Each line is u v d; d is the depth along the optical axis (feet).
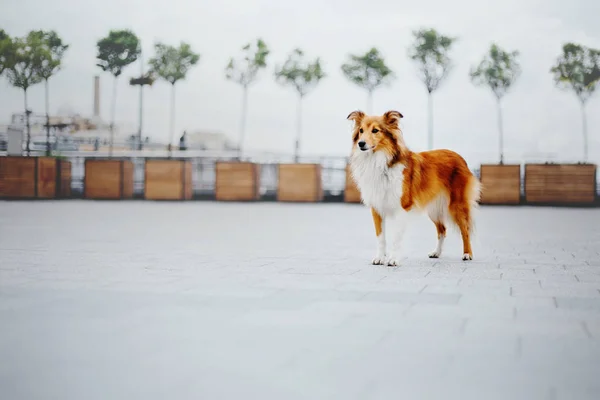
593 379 8.72
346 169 62.75
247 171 64.08
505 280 17.39
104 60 70.13
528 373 8.98
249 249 24.97
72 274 18.10
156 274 18.20
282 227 35.68
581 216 44.91
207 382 8.55
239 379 8.68
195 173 70.28
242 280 17.19
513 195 58.44
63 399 7.97
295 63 68.13
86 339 10.76
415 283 16.80
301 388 8.32
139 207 54.03
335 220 41.29
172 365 9.31
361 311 13.06
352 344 10.46
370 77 66.28
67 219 40.11
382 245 21.31
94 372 8.99
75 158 69.41
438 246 23.25
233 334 11.09
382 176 21.03
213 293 15.12
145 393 8.14
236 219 41.70
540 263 21.20
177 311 13.01
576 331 11.40
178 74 70.69
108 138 75.31
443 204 22.97
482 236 30.73
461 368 9.19
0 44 67.41
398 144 21.40
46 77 68.74
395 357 9.72
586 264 20.88
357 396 8.05
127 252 23.59
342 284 16.58
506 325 11.85
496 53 63.36
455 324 11.90
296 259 21.95
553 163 57.57
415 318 12.41
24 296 14.62
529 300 14.34
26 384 8.51
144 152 71.41
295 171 63.36
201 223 38.11
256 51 69.82
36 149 73.31
